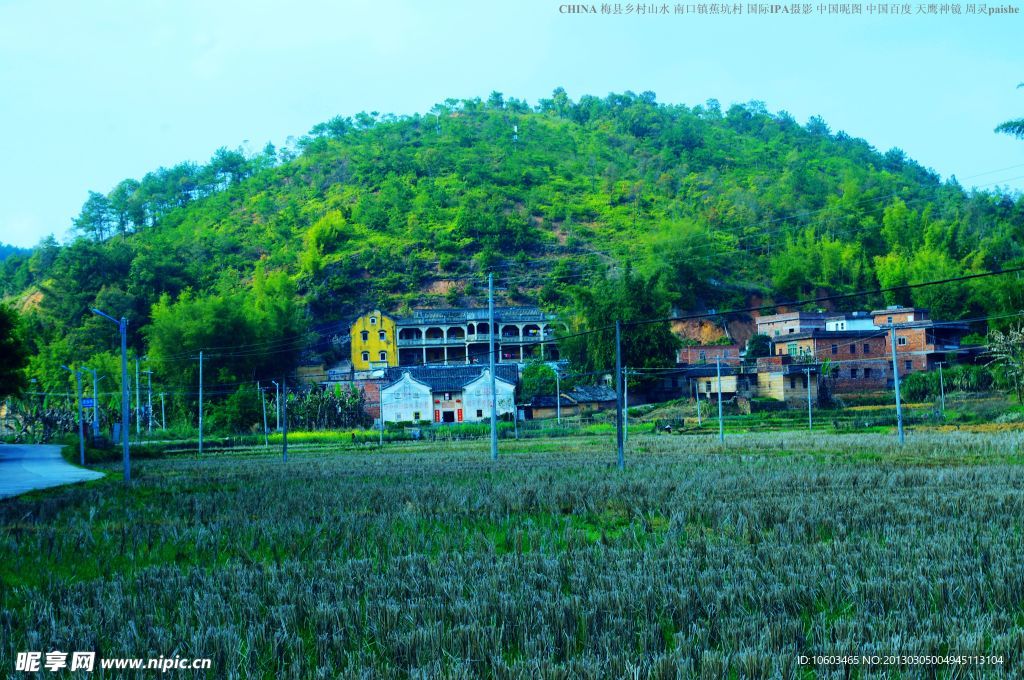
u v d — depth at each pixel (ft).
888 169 609.42
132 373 327.67
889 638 32.55
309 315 391.86
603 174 571.69
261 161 650.02
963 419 188.85
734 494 76.48
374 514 70.90
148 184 621.72
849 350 267.80
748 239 437.17
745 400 250.78
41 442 267.59
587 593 40.34
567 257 435.12
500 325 349.41
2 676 32.14
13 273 534.78
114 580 45.50
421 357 357.82
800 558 45.39
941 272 321.11
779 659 30.60
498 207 489.67
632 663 30.83
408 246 450.30
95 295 407.85
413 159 565.12
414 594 41.39
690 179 538.06
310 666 32.73
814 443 150.92
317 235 450.30
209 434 270.46
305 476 116.57
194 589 43.37
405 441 227.40
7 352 173.68
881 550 46.70
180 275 431.02
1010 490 71.20
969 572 41.45
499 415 273.95
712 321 369.50
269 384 329.52
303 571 46.75
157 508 80.84
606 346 279.90
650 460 126.41
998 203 433.48
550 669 30.01
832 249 394.93
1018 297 226.79
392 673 31.12
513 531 60.59
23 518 75.25
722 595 37.83
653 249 405.59
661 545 51.55
